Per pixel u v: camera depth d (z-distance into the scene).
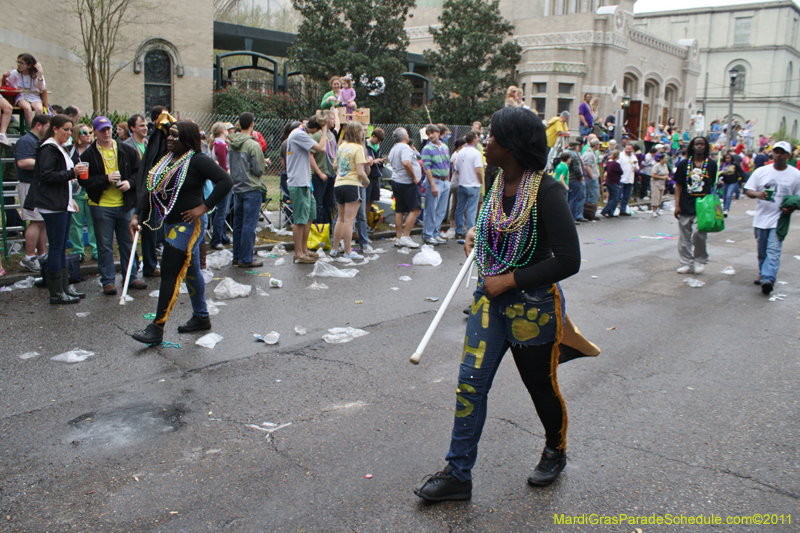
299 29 23.98
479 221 2.89
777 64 52.25
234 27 23.16
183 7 19.83
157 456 3.32
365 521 2.78
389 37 24.34
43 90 8.74
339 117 10.97
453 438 2.94
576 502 2.96
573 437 3.62
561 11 31.45
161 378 4.38
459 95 28.06
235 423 3.72
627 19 29.69
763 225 7.39
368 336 5.43
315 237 9.30
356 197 8.67
